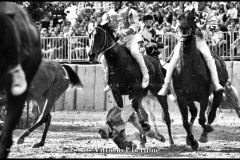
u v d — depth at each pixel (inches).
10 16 351.9
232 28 1040.8
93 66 1090.7
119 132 553.0
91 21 1099.3
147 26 694.5
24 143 617.6
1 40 342.6
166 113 629.3
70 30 1151.0
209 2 1098.7
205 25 634.8
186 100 582.9
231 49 1033.5
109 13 612.4
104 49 593.3
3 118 719.7
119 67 593.3
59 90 629.0
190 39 571.8
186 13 572.7
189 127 576.4
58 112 1087.6
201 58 582.2
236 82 1010.7
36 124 592.1
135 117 595.8
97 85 1090.1
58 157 490.0
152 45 673.0
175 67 584.4
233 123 874.8
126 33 605.6
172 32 1034.7
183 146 598.2
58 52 1118.4
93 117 986.7
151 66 636.1
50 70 621.6
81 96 1101.7
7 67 349.4
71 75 652.1
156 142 647.8
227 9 1101.7
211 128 603.2
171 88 647.1
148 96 664.4
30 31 395.9
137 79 601.6
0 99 648.4
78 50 1111.6
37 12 896.9
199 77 574.9
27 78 405.1
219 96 615.2
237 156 507.5
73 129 790.5
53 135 709.3
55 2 1242.6
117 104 592.7
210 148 581.3
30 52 385.4
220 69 622.8
